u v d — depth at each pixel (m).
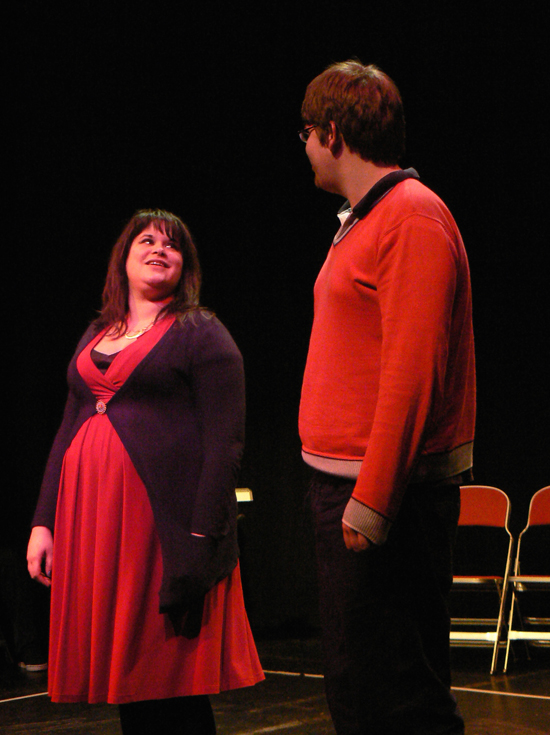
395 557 1.13
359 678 1.12
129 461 1.60
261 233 4.87
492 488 3.83
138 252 1.80
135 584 1.55
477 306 4.40
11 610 3.79
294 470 4.71
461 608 4.29
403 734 1.10
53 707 2.87
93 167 4.83
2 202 4.73
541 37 4.17
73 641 1.59
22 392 4.66
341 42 4.48
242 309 4.89
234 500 1.65
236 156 4.88
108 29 4.74
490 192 4.35
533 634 3.44
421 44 4.36
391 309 1.10
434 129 4.41
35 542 1.73
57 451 1.78
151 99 4.88
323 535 1.20
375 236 1.16
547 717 2.57
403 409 1.06
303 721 2.57
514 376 4.30
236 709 2.75
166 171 4.94
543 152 4.24
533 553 4.15
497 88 4.29
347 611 1.14
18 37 4.65
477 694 2.95
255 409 4.83
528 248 4.29
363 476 1.07
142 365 1.66
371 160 1.25
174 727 1.58
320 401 1.22
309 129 1.29
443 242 1.11
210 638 1.57
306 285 4.79
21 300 4.73
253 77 4.77
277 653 3.97
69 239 4.79
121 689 1.51
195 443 1.65
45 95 4.75
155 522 1.57
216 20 4.69
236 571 1.69
